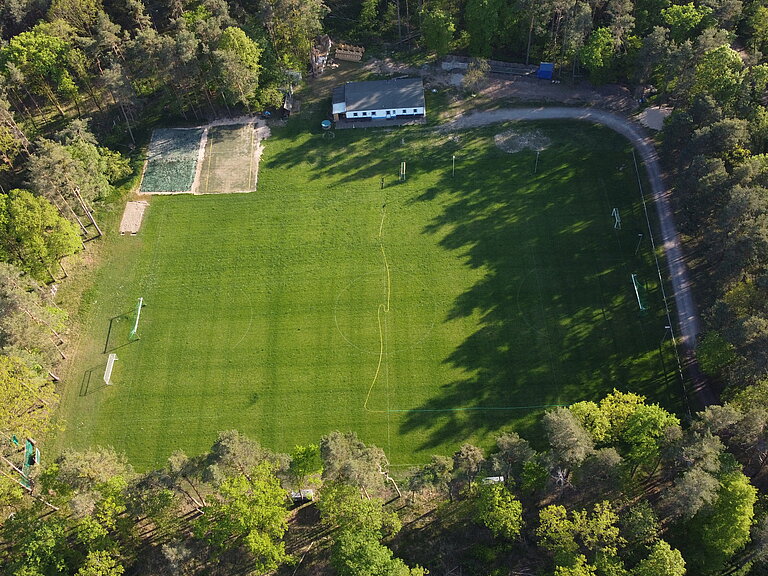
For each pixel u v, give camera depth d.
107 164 105.06
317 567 69.06
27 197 87.75
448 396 82.75
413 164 108.56
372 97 115.94
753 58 105.69
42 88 116.19
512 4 118.75
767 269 75.69
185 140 115.25
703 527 62.81
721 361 75.12
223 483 63.94
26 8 127.50
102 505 65.19
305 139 114.25
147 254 99.56
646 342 85.06
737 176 83.00
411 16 133.62
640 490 71.62
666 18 110.81
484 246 96.62
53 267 95.75
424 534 71.25
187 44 106.00
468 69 118.31
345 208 103.31
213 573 69.06
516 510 64.12
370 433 80.50
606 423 69.12
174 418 82.94
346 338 88.81
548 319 88.31
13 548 69.38
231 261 98.06
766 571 64.12
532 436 78.75
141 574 69.12
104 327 91.62
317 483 72.38
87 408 84.00
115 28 112.12
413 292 92.69
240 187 107.88
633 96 114.69
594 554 62.72
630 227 96.38
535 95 117.00
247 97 116.69
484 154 108.56
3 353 75.94
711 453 62.22
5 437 71.81
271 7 115.06
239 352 88.38
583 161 105.62
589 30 112.44
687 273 90.56
